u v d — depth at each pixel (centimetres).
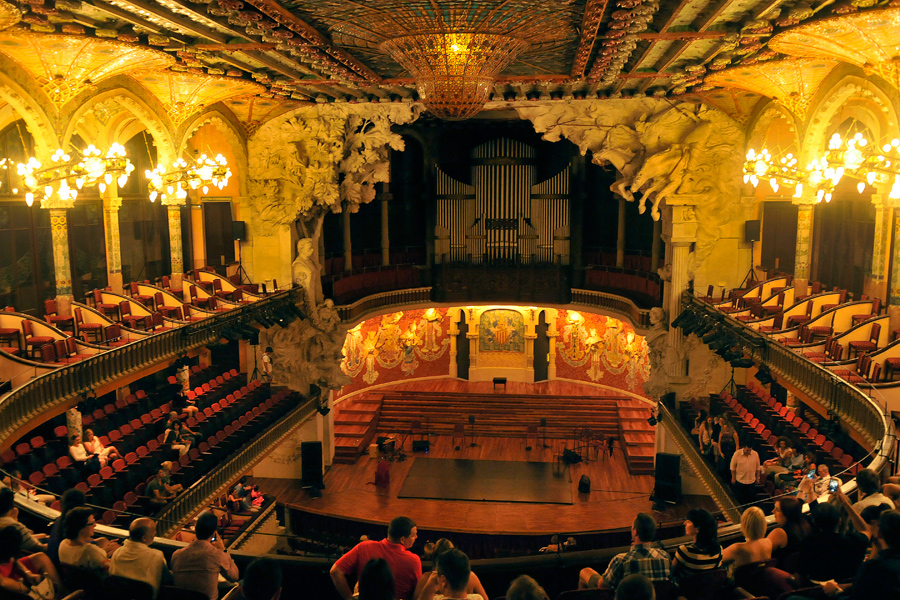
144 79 1958
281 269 2853
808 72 1792
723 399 2467
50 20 1328
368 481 2930
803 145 1952
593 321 3781
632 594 450
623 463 3091
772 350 1777
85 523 608
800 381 1609
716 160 2533
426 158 3412
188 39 1536
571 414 3481
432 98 1291
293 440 2977
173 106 2150
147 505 1605
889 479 750
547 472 2983
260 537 2286
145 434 1986
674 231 2612
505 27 1224
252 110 2628
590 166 3356
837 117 2183
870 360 1500
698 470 2166
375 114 2689
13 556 558
